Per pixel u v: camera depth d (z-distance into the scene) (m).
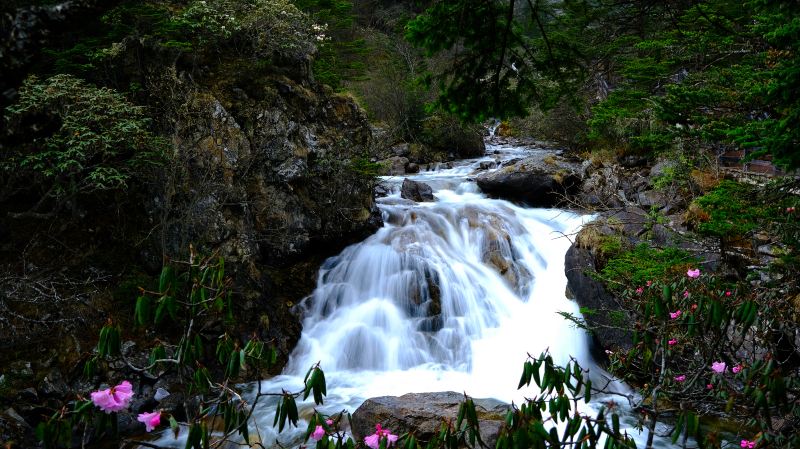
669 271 5.14
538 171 11.41
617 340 6.19
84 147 5.95
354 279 8.30
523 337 7.54
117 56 7.39
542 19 3.58
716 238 5.55
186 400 2.22
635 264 5.67
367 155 9.02
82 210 7.18
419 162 16.16
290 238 7.92
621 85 5.99
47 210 7.13
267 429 5.44
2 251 6.54
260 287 7.32
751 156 3.22
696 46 4.93
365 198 9.08
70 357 5.75
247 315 6.90
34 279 6.27
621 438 2.10
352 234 8.81
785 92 2.99
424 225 9.63
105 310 6.31
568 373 2.24
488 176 11.92
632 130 11.09
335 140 8.70
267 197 7.71
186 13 7.57
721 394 2.70
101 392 1.85
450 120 16.97
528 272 8.73
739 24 4.57
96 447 5.05
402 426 4.86
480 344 7.45
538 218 10.54
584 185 11.53
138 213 7.29
